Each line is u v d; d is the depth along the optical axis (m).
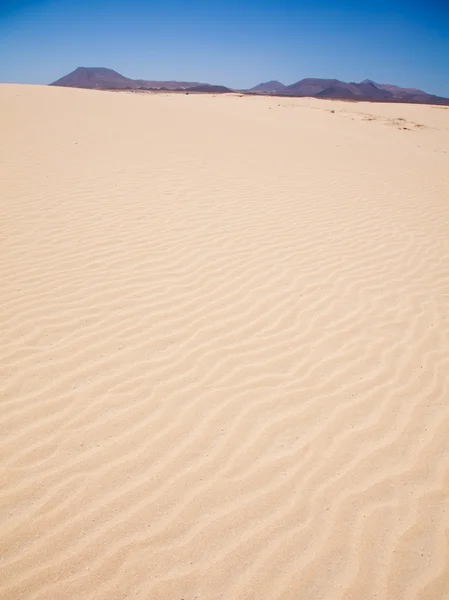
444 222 8.05
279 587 2.33
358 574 2.40
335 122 24.80
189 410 3.48
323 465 3.05
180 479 2.92
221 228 6.98
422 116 33.94
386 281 5.65
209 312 4.76
